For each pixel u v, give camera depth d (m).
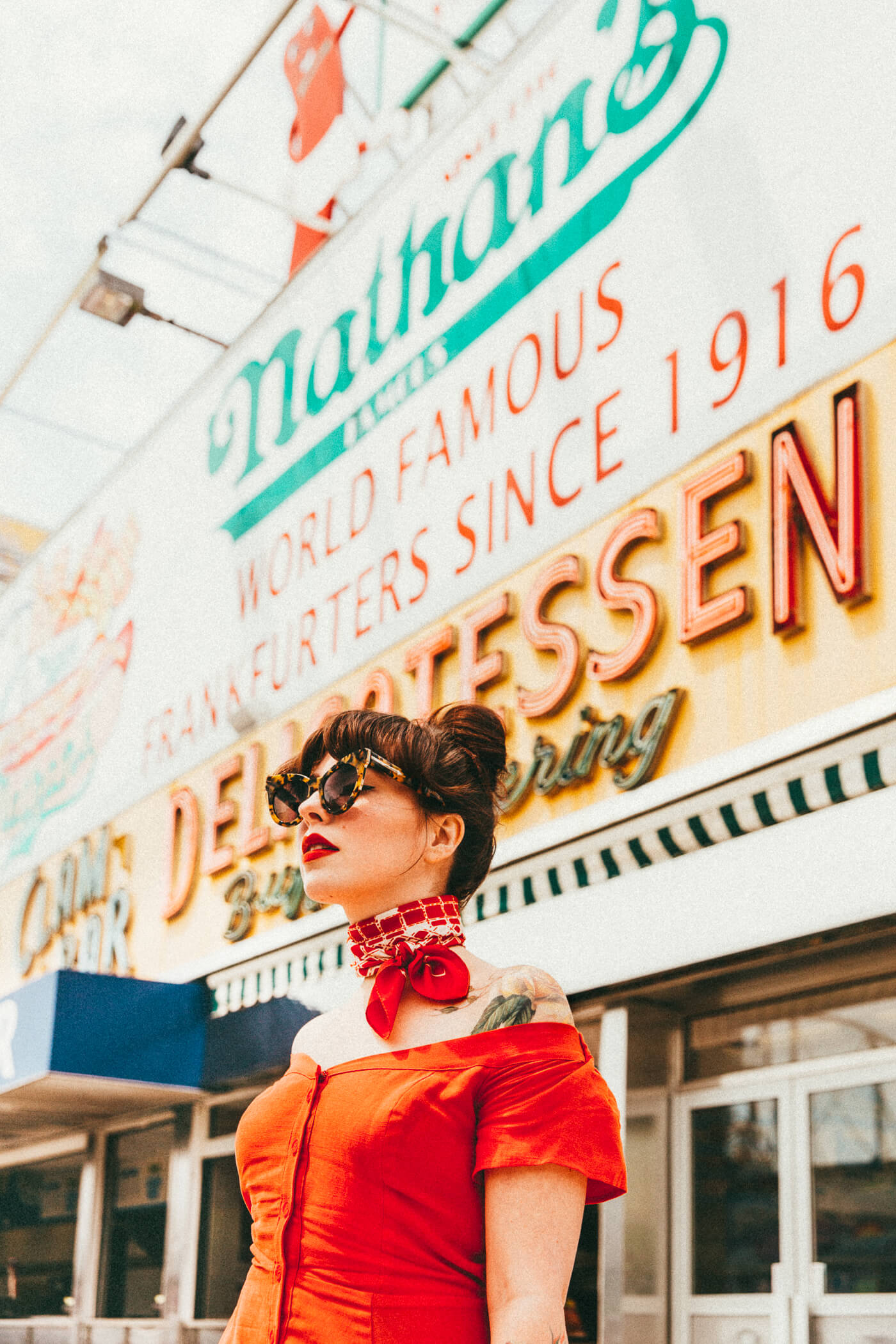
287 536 7.26
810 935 3.70
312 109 7.72
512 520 5.42
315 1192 1.36
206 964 6.90
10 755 10.55
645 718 4.39
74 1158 8.42
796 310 4.24
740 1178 4.20
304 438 7.32
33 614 10.71
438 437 6.08
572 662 4.78
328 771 1.55
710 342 4.57
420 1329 1.27
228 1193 6.88
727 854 4.00
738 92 4.70
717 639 4.25
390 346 6.66
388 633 6.11
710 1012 4.45
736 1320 4.07
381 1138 1.34
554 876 4.61
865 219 4.06
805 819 3.79
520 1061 1.36
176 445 8.92
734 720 4.11
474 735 1.68
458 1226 1.33
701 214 4.75
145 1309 7.36
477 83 7.01
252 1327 1.35
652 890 4.22
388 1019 1.43
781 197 4.40
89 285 8.28
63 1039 6.50
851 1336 3.74
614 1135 1.36
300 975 6.10
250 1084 6.59
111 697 8.99
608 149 5.33
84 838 8.85
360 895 1.54
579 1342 4.38
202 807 7.51
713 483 4.33
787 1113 4.10
